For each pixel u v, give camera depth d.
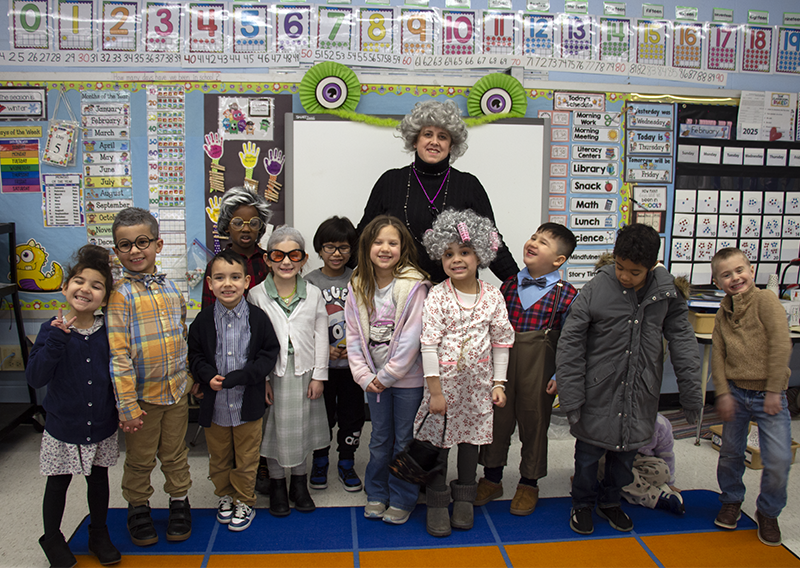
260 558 1.69
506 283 2.04
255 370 1.76
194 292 2.76
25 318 2.75
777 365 1.73
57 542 1.61
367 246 1.83
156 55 2.66
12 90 2.63
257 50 2.69
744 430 1.84
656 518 1.95
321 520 1.90
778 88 3.02
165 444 1.77
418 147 2.08
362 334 1.86
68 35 2.62
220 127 2.70
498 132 2.74
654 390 1.79
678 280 2.07
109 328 1.61
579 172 2.90
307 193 2.70
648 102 2.91
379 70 2.75
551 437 2.71
